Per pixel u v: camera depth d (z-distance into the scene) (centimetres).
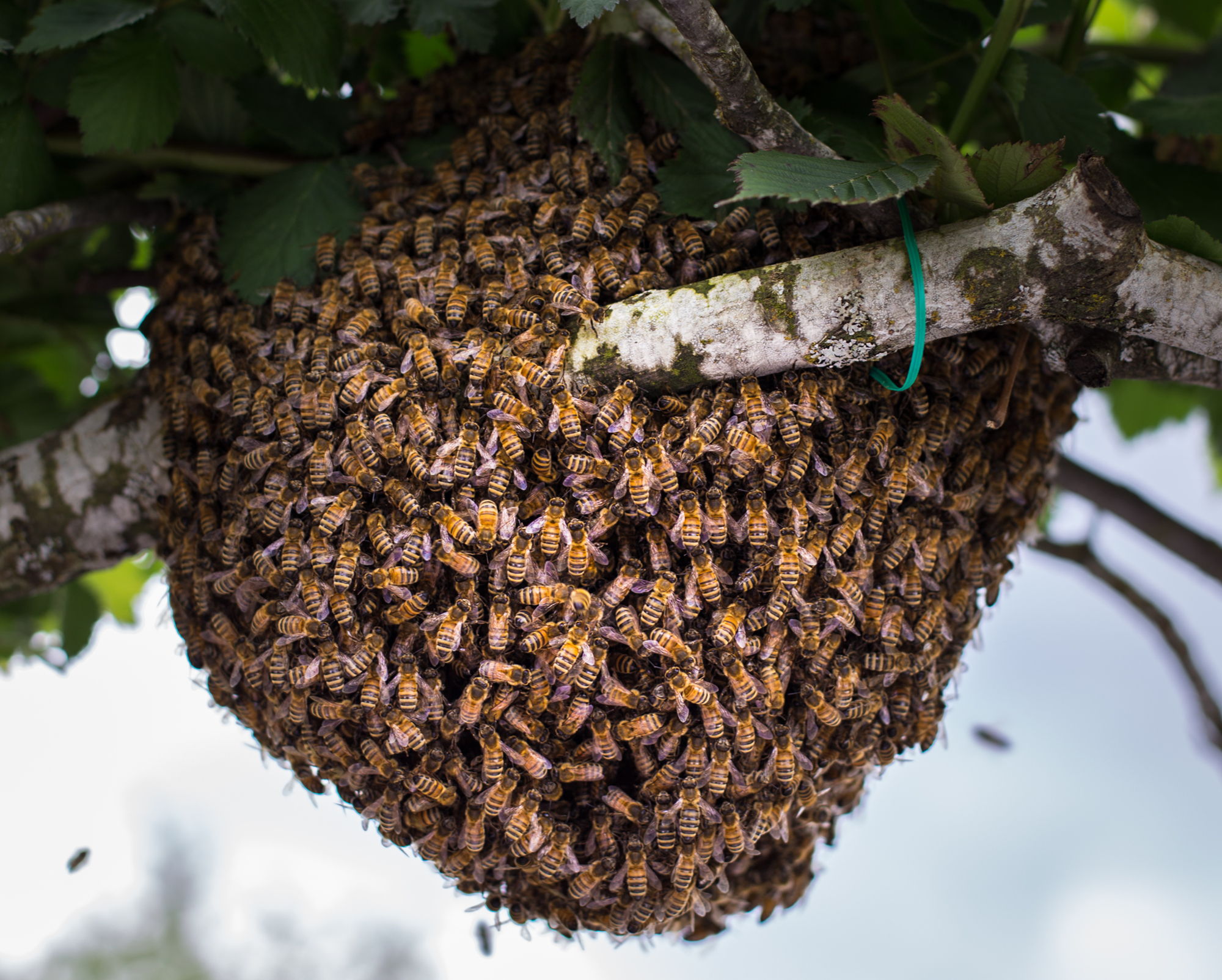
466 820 69
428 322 70
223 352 72
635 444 68
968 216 69
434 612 69
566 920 72
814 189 66
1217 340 69
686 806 68
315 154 77
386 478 69
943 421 70
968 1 77
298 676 69
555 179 72
